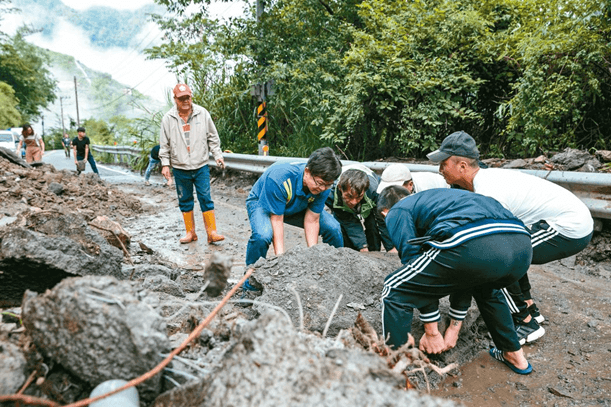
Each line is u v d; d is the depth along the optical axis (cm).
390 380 132
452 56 777
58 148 6781
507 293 273
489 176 279
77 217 281
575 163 492
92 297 143
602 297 341
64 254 230
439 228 221
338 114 838
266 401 120
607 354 265
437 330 246
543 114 607
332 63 995
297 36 1053
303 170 310
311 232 341
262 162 861
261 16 1041
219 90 1175
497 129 801
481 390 240
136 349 140
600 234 408
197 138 504
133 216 669
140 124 1368
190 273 364
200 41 1140
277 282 274
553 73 606
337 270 281
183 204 523
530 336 282
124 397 136
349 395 120
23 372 140
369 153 912
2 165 665
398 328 237
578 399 226
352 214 384
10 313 194
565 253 279
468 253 214
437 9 774
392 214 247
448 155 274
